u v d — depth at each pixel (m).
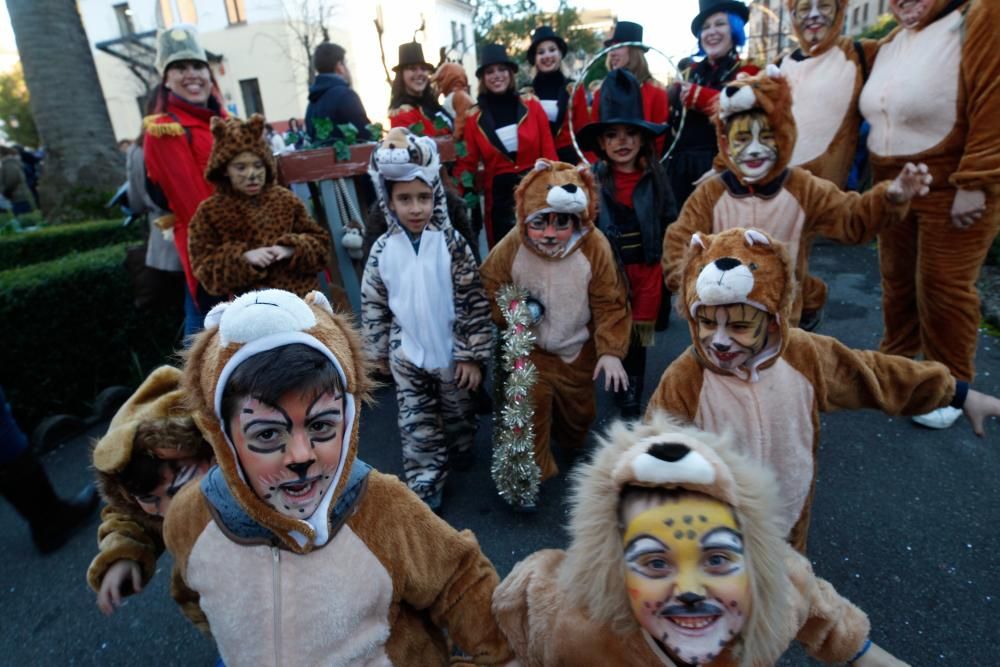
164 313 4.73
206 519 1.38
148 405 1.70
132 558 1.67
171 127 3.21
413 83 4.74
